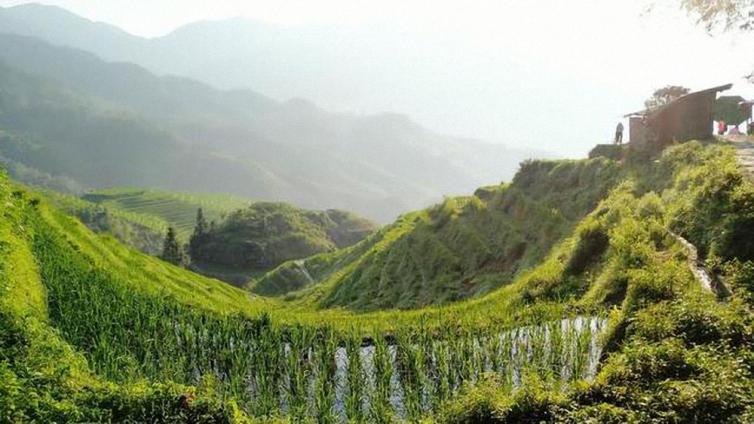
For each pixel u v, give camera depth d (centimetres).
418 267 6662
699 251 2655
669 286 2234
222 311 3362
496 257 5888
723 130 5997
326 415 1984
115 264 4094
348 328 2881
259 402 2073
